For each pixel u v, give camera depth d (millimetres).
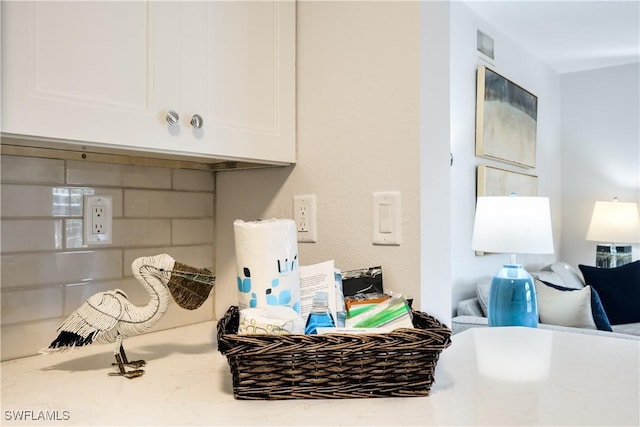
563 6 3150
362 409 754
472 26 3213
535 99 3996
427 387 803
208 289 998
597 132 4445
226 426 703
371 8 1175
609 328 2691
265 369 786
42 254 1111
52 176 1126
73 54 881
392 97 1141
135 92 968
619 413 740
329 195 1243
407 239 1114
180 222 1388
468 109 3170
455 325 2680
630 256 4160
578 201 4551
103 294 970
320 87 1265
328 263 1028
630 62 4281
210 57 1098
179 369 995
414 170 1106
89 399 821
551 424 700
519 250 2338
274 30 1249
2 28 792
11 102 804
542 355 1058
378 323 910
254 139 1193
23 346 1080
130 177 1270
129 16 959
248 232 924
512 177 3637
